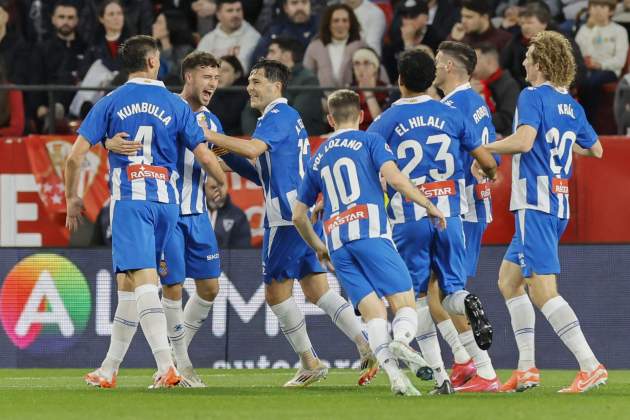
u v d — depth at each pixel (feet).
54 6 179.83
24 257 137.18
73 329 136.56
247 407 78.64
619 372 127.65
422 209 89.92
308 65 165.37
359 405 79.30
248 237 140.05
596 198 135.44
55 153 143.33
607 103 157.69
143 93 93.86
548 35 95.04
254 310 135.64
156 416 72.95
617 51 165.27
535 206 93.56
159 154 94.27
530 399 84.23
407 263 90.84
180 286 102.68
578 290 132.36
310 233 89.97
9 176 143.64
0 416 74.02
